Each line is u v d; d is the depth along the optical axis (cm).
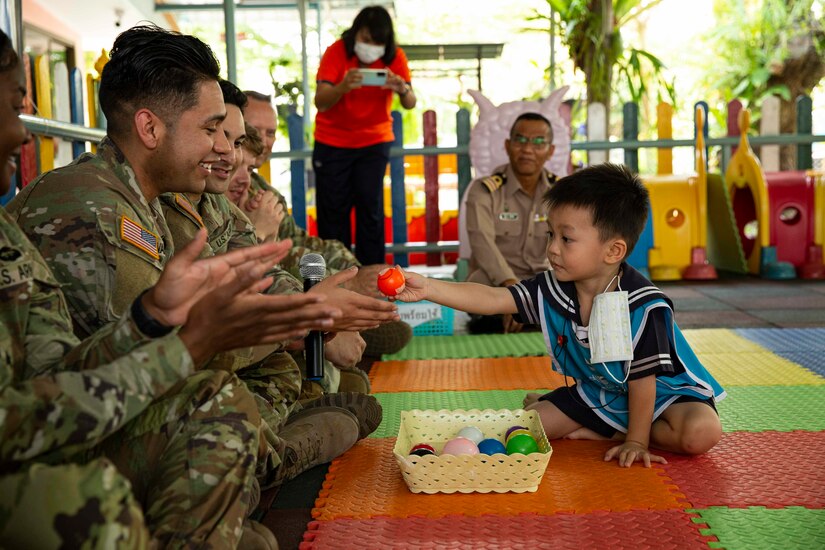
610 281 238
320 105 518
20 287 138
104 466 111
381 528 186
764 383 319
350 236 563
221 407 148
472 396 311
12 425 117
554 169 607
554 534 181
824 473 217
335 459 237
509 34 2138
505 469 204
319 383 274
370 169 541
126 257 173
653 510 194
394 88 509
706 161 716
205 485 139
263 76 1739
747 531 181
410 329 392
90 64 1213
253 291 131
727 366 351
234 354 205
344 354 285
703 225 647
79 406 121
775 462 227
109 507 108
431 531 184
